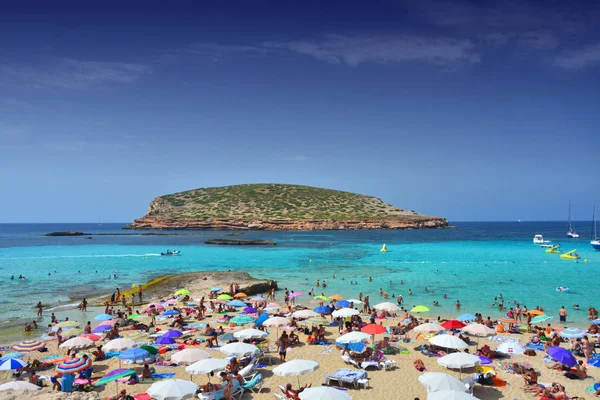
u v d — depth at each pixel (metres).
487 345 21.12
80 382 16.47
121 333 25.11
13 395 10.38
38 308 31.52
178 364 19.52
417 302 34.59
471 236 131.12
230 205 183.25
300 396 13.32
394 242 102.00
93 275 50.31
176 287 41.56
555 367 18.59
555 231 181.88
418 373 18.08
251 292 38.72
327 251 78.69
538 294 37.25
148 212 194.75
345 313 24.66
